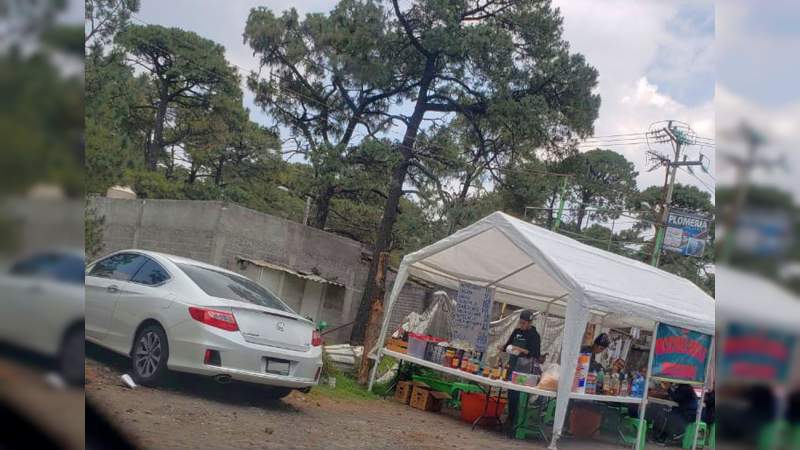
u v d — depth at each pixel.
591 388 9.76
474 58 21.39
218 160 33.22
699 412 10.60
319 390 10.05
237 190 30.42
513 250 10.96
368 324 12.14
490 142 23.95
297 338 7.58
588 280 9.38
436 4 21.06
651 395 11.63
